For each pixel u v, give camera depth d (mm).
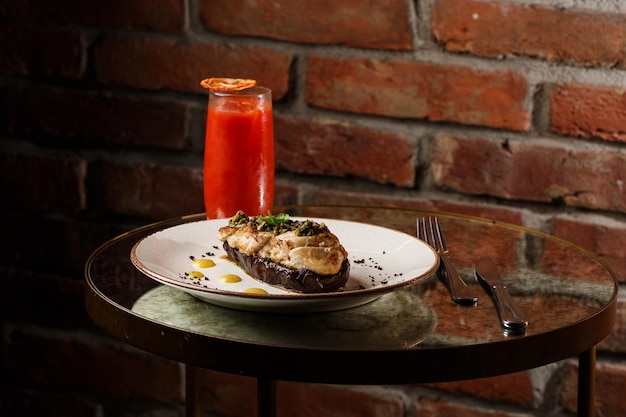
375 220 1214
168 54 1411
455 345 939
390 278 1030
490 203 1343
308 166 1393
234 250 1049
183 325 972
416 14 1317
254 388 1467
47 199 1499
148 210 1463
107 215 1483
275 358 938
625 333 1319
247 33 1378
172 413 1515
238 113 1157
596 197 1302
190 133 1425
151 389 1515
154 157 1448
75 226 1496
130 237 1151
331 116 1372
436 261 1025
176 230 1097
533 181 1319
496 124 1317
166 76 1417
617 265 1311
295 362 936
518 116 1308
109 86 1444
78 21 1437
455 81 1320
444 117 1333
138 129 1442
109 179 1470
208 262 1061
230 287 1015
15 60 1471
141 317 976
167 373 1502
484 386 1382
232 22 1380
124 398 1530
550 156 1308
